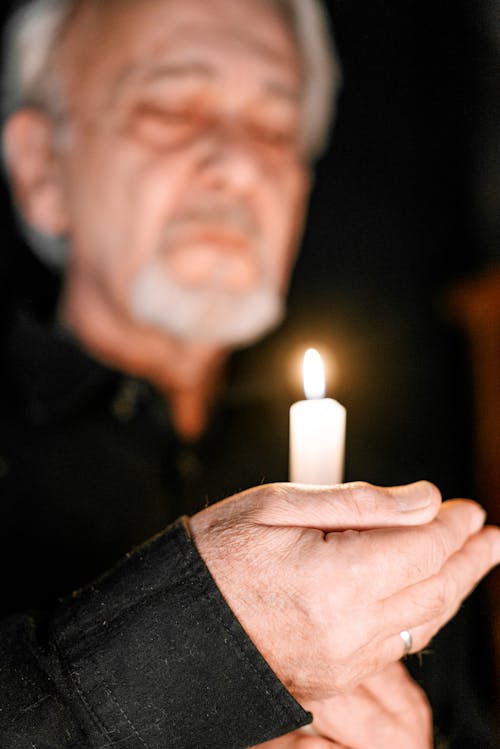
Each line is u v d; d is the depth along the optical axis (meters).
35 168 0.71
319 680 0.42
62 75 0.71
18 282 0.73
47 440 0.64
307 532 0.41
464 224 0.85
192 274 0.68
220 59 0.69
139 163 0.68
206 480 0.67
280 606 0.41
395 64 0.85
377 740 0.49
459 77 0.85
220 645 0.41
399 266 0.85
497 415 0.78
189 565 0.41
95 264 0.70
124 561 0.44
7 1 0.73
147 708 0.41
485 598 0.76
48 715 0.42
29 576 0.62
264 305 0.70
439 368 0.85
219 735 0.41
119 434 0.65
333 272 0.85
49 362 0.66
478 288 0.79
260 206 0.70
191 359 0.71
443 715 0.62
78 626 0.42
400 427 0.85
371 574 0.40
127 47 0.70
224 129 0.70
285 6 0.72
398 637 0.44
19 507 0.63
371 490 0.42
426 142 0.85
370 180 0.85
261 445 0.70
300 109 0.73
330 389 0.84
